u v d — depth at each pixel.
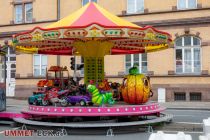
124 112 12.12
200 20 25.72
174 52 26.45
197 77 25.67
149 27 12.41
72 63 21.98
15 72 32.19
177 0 26.61
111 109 11.97
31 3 31.67
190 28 26.05
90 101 12.98
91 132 11.82
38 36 12.47
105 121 12.39
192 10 26.02
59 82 16.48
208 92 25.33
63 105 12.95
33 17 31.36
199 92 25.59
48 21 30.70
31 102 15.30
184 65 26.33
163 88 26.42
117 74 27.94
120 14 28.19
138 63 27.50
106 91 13.01
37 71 31.09
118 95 14.44
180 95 26.19
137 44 16.67
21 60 31.53
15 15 32.38
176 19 26.41
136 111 12.36
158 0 27.11
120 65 27.91
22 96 31.30
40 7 31.12
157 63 26.75
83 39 13.99
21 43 13.79
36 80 30.81
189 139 4.58
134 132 11.98
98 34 11.71
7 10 32.53
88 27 11.68
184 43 26.38
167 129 12.62
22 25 31.80
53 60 30.36
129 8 28.17
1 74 16.58
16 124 13.57
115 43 16.27
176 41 26.52
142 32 12.30
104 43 14.40
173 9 26.58
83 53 14.52
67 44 16.86
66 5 30.16
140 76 13.58
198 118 16.22
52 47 17.48
